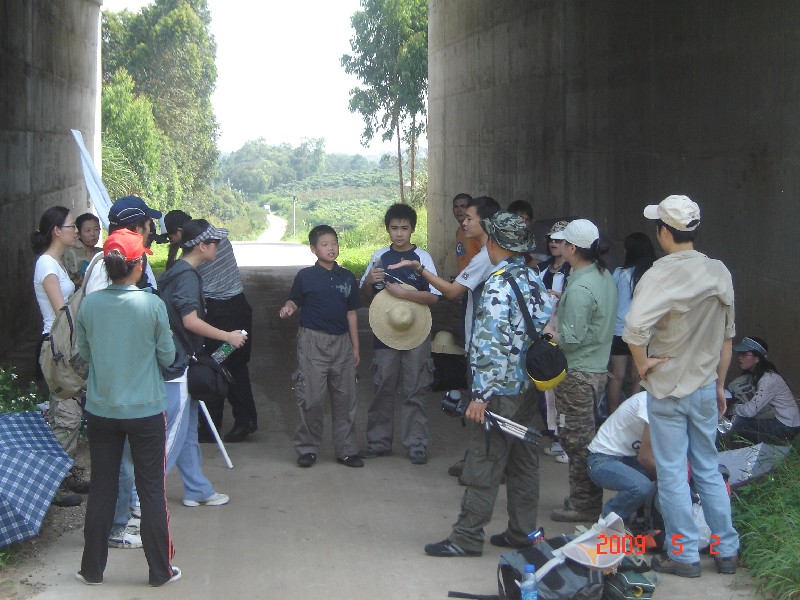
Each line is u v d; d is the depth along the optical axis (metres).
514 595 4.65
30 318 13.38
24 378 9.57
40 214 14.14
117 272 4.79
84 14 19.45
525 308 5.14
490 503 5.31
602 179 11.70
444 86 21.73
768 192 7.62
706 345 4.94
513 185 16.12
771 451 6.09
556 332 6.03
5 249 11.65
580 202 12.63
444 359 7.24
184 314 5.71
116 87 42.12
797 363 7.20
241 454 7.47
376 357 7.22
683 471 4.98
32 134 13.54
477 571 5.18
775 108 7.50
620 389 7.37
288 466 7.16
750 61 7.89
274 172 135.12
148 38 55.06
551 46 13.81
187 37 55.47
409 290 7.16
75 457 6.95
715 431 5.03
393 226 7.21
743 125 8.03
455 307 15.62
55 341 5.84
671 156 9.56
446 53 21.38
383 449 7.43
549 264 7.51
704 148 8.80
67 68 17.05
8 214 11.86
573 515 5.90
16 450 5.32
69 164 17.11
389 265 7.23
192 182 55.66
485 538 5.70
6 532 5.05
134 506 5.76
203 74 57.41
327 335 6.98
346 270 7.17
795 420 6.70
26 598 4.77
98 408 4.78
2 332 11.45
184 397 5.68
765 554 4.96
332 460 7.34
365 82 44.19
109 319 4.77
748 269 7.98
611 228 11.39
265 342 12.77
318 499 6.41
